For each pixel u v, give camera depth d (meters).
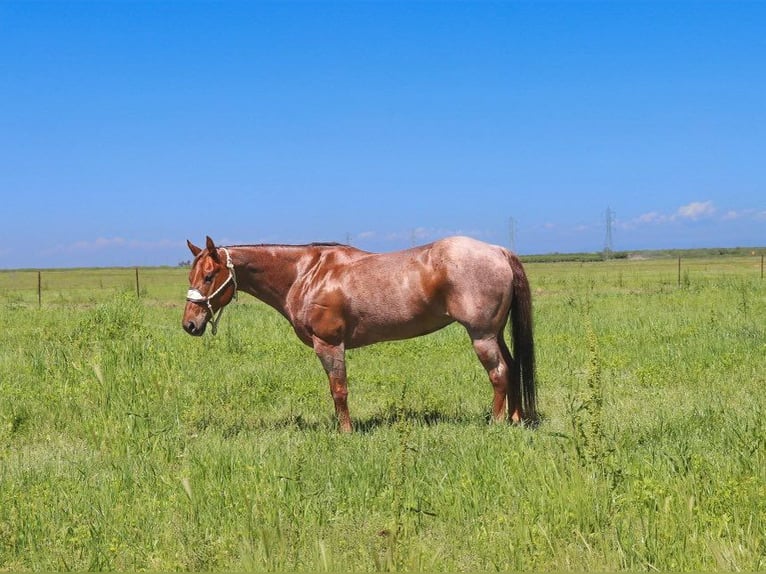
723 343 12.73
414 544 4.68
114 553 4.91
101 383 9.76
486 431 7.61
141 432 8.23
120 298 15.63
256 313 22.66
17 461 7.49
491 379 8.33
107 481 6.46
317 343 8.63
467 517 5.32
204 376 11.43
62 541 5.12
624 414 8.33
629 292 31.19
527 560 4.50
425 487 5.80
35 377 11.28
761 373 10.49
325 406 9.98
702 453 6.22
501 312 8.27
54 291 42.50
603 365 11.81
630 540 4.62
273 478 6.08
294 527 5.18
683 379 10.35
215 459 6.69
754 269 56.97
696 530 4.60
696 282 33.69
